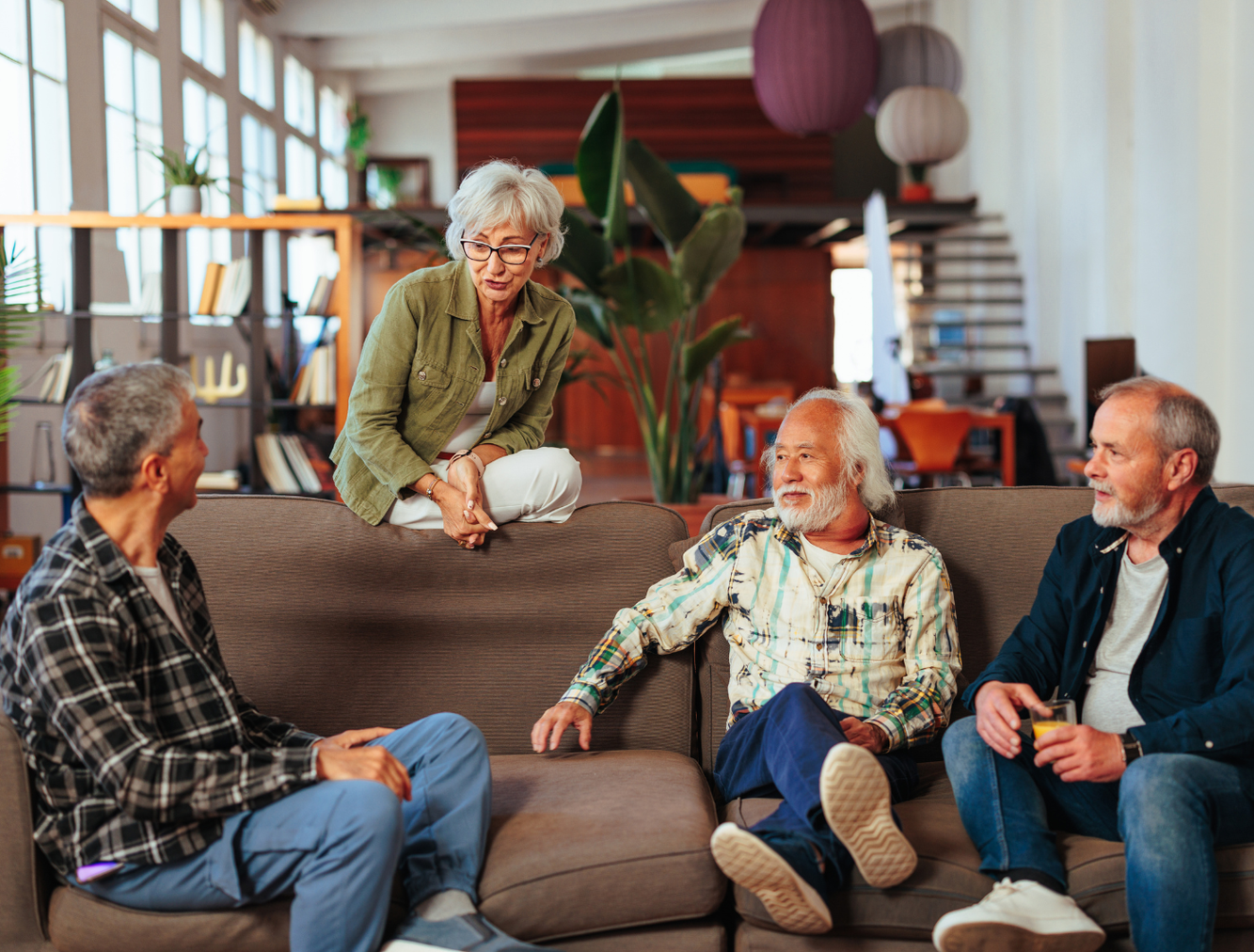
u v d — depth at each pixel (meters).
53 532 5.69
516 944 1.44
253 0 9.80
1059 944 1.44
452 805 1.60
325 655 2.04
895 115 8.23
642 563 2.10
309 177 11.91
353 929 1.46
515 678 2.06
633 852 1.57
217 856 1.47
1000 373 8.71
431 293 2.02
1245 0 5.60
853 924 1.56
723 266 3.82
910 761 1.83
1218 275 5.93
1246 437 5.68
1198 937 1.46
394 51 12.07
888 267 6.55
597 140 3.65
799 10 6.79
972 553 2.13
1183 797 1.49
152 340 7.01
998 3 10.11
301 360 4.71
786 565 1.97
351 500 2.09
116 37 6.84
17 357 4.97
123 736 1.39
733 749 1.85
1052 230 8.80
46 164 5.79
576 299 3.92
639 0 10.48
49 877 1.60
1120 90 7.42
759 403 8.34
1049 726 1.59
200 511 2.09
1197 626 1.72
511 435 2.18
